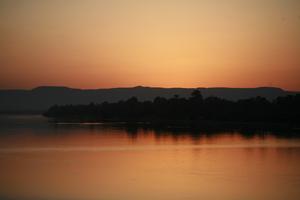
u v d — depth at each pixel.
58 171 59.81
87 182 51.59
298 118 166.50
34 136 119.62
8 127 164.00
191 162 67.56
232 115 187.38
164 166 63.59
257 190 46.91
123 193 45.78
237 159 70.50
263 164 64.81
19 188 48.47
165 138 110.00
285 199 43.34
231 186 48.84
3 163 67.94
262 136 113.81
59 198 43.84
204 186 48.97
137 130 140.50
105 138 111.62
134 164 66.06
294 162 66.81
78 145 94.62
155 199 43.31
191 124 174.25
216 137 111.25
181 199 43.25
